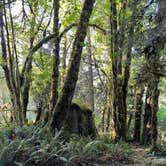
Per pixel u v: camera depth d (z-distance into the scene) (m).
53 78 13.04
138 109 18.20
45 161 8.16
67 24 16.02
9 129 10.25
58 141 9.83
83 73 29.58
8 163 7.58
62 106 11.38
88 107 16.94
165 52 9.86
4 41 16.31
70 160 8.79
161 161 10.32
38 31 17.53
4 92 27.14
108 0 16.69
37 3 15.44
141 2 10.62
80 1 17.36
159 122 25.30
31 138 9.06
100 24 18.47
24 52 19.48
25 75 16.64
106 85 25.48
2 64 16.25
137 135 17.80
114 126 15.77
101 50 24.12
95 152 10.23
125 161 10.23
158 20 9.28
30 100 25.17
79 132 15.73
